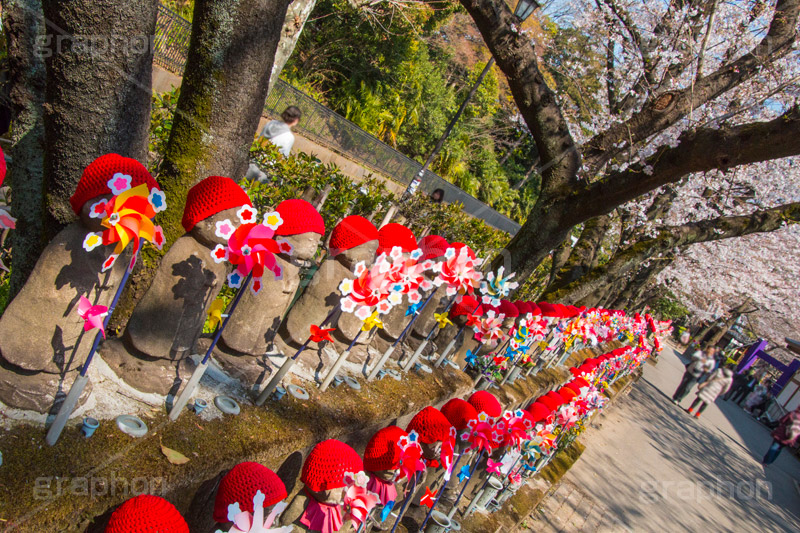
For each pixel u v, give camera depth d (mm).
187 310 1855
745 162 3936
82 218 1548
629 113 8086
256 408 2160
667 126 5512
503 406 4449
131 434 1684
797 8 5367
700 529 7270
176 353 1894
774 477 8547
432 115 19375
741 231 6316
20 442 1480
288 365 2164
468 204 15602
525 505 5180
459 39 23391
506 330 4262
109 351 1861
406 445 2336
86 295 1581
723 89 5566
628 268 6652
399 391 3115
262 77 2504
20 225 2334
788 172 8086
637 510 7188
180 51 8945
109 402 1759
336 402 2580
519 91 4969
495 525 4234
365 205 5266
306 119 13273
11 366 1557
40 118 2285
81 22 1943
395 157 15945
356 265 2311
